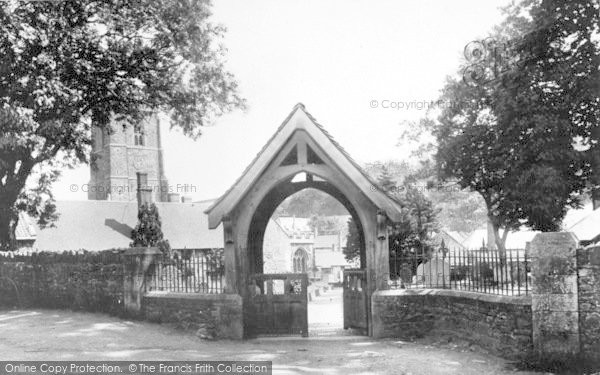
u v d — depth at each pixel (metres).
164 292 15.20
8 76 18.72
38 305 18.83
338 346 12.63
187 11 24.48
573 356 9.66
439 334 12.94
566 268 9.89
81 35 20.58
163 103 26.00
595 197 19.73
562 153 19.05
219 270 14.59
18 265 19.47
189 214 53.91
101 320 15.59
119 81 23.27
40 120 20.38
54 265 18.48
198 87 26.62
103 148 73.88
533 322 10.09
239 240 13.94
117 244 47.38
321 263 73.81
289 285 14.38
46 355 11.12
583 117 19.25
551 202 19.52
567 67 18.73
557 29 19.19
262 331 14.09
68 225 46.69
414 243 20.88
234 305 13.67
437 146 29.94
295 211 111.31
